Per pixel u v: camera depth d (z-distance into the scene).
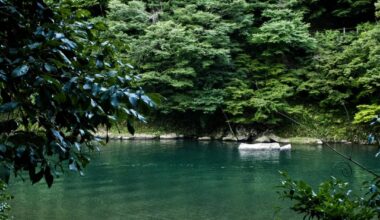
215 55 19.05
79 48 1.82
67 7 1.99
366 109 17.34
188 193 8.84
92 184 9.59
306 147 16.55
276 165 12.17
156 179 10.28
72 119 1.60
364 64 17.58
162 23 18.98
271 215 7.14
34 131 1.69
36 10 1.55
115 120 1.69
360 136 17.67
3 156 1.46
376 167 11.46
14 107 1.40
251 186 9.51
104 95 1.45
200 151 15.20
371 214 2.07
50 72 1.47
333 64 18.73
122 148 15.82
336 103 18.28
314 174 10.67
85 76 1.58
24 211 7.26
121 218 6.99
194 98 19.14
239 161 12.99
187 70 18.70
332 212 2.04
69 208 7.54
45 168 1.54
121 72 1.85
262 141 18.36
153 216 7.12
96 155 13.98
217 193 8.85
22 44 1.53
